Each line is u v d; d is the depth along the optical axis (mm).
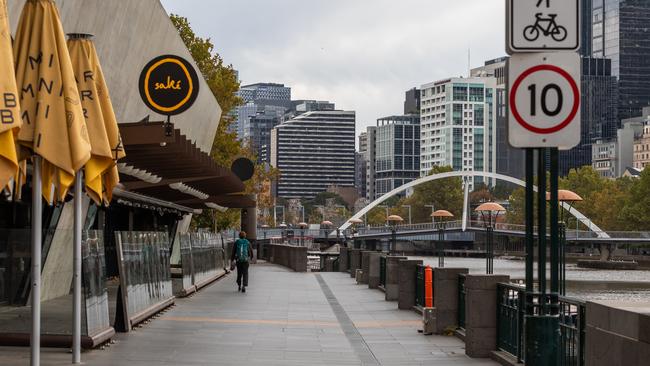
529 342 8188
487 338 14852
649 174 149625
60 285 17562
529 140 7953
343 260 49531
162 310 22547
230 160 60219
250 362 14180
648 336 5855
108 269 31625
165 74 22422
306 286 35125
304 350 15836
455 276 18312
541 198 8273
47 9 10664
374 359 14781
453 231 143500
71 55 12062
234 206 42344
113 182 12492
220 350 15492
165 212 41312
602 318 6633
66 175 10508
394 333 18703
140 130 15773
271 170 77500
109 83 27594
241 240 31016
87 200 25500
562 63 7965
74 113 10539
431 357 14992
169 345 15906
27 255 14680
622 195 165375
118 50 27219
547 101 7957
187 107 22453
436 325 18312
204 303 25734
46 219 22906
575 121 7973
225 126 60562
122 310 17547
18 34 10625
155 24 30312
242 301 26828
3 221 21016
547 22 7949
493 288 14859
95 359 13766
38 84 10484
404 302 24375
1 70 8820
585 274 96875
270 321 20922
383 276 32656
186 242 29406
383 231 162500
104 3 24062
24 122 10438
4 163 8969
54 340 14578
